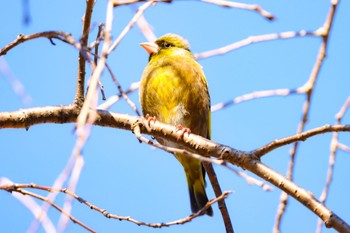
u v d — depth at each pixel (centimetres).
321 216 772
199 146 943
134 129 948
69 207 547
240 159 860
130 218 851
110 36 621
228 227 934
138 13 764
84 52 726
